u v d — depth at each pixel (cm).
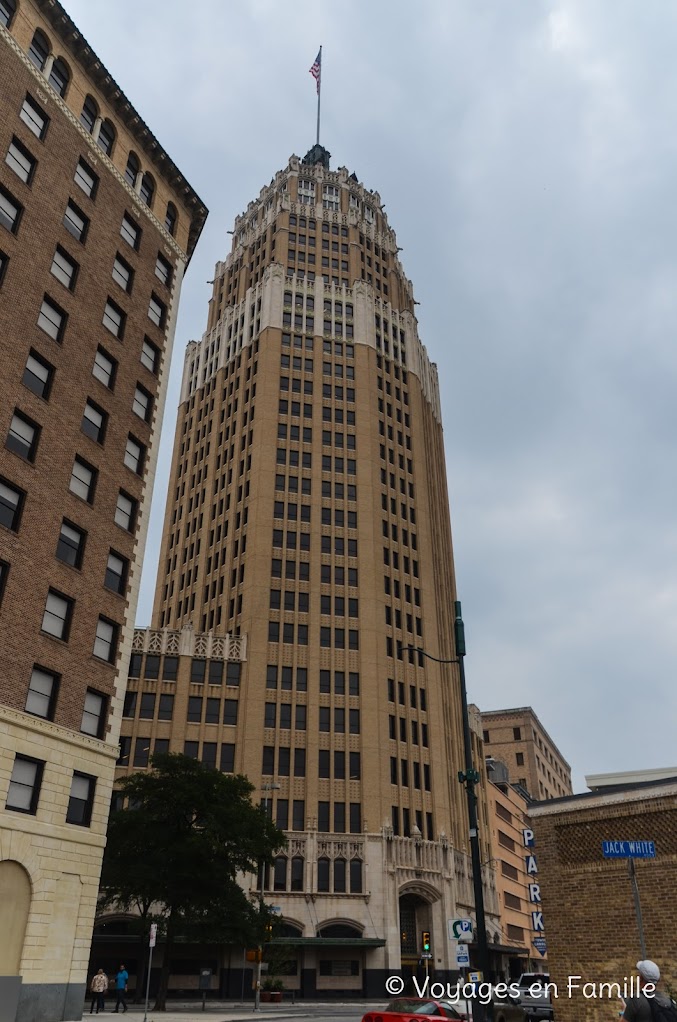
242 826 4091
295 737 6881
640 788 2019
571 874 2105
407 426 9519
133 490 3756
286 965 5669
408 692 7612
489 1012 2564
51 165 3659
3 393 3084
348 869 6431
